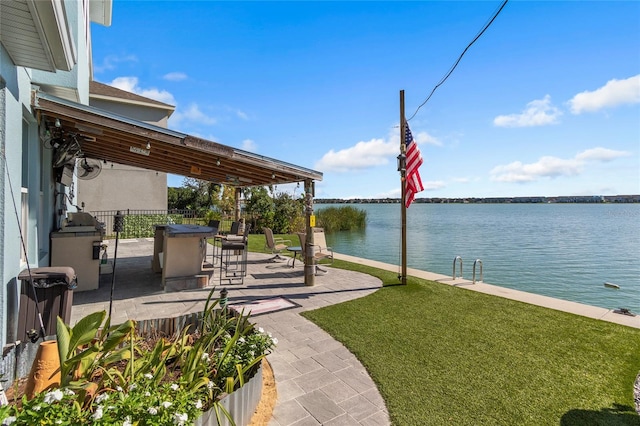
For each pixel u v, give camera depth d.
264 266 8.91
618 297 7.77
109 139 5.60
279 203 21.33
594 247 15.37
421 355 3.57
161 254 7.02
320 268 8.74
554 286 8.70
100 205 15.26
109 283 6.37
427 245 16.45
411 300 5.77
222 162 6.60
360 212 25.34
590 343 3.93
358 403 2.68
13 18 2.17
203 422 1.90
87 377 2.11
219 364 2.43
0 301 2.58
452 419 2.47
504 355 3.59
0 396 2.08
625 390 2.91
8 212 2.71
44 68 2.97
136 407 1.63
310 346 3.80
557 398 2.77
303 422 2.42
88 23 7.76
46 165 5.14
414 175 6.94
